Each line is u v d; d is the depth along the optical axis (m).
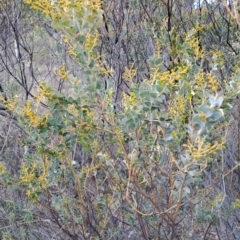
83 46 1.52
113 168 1.94
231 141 2.43
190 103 1.60
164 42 2.19
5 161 2.67
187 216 2.17
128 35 3.11
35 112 1.81
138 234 2.11
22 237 2.28
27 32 3.77
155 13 3.20
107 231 2.22
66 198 1.99
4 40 3.33
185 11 3.12
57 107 1.62
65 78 1.63
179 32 2.98
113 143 1.91
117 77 2.72
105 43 2.96
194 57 1.93
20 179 2.07
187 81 1.60
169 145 1.65
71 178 2.09
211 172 2.31
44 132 1.77
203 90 1.53
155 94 1.50
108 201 2.07
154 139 1.72
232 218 2.37
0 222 2.44
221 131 2.16
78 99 1.57
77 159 2.33
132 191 1.94
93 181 2.29
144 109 1.52
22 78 3.10
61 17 1.49
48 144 1.87
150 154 1.72
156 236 2.03
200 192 2.04
